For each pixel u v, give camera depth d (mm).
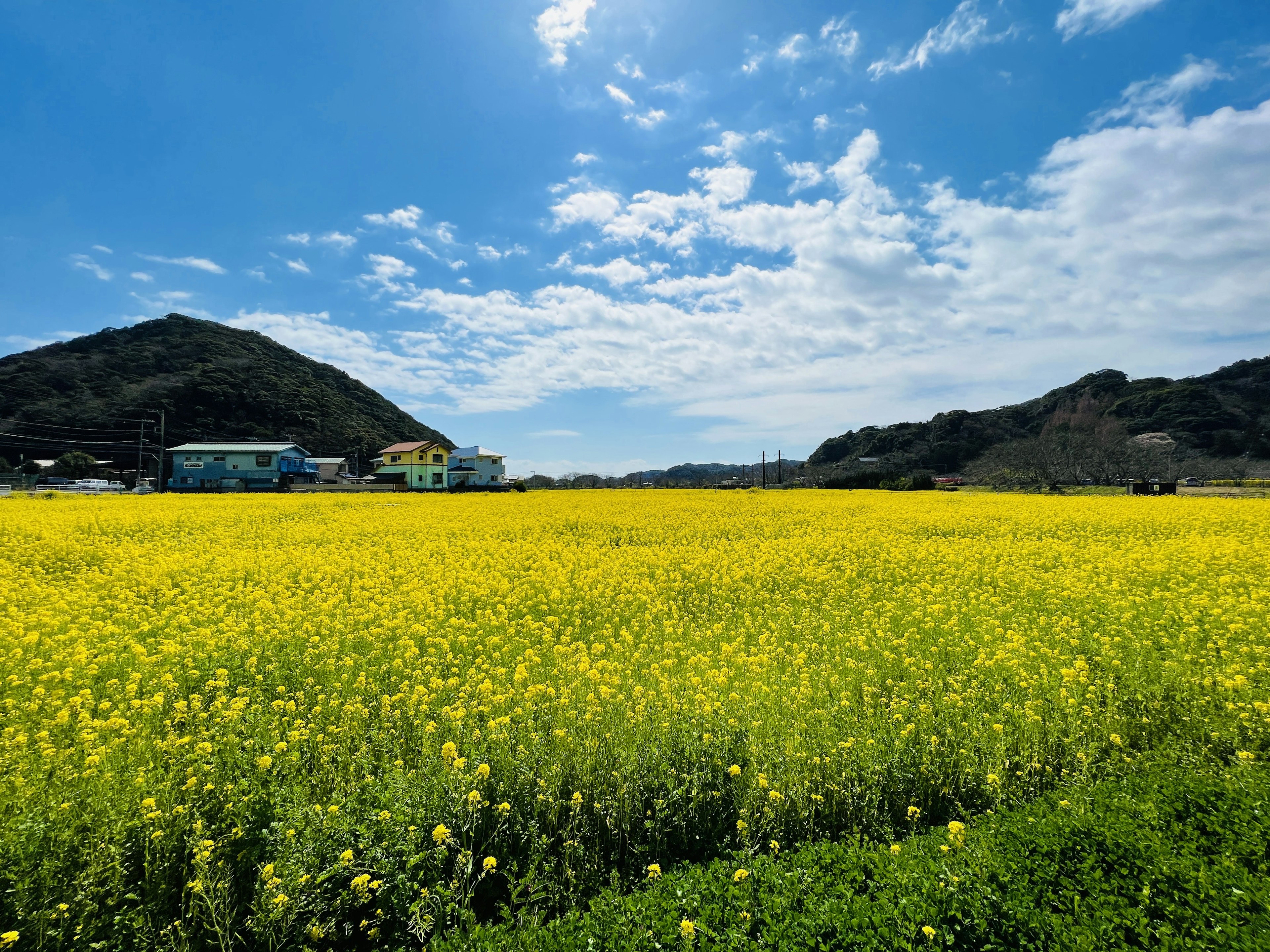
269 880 3230
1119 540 18656
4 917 2973
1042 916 3088
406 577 13859
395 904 3316
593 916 3297
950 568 14258
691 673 7348
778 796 4285
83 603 10469
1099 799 4258
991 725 5375
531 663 7945
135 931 3143
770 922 3072
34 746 5059
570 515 27203
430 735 5254
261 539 19562
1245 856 3537
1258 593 10266
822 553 16734
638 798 4289
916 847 3916
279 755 4734
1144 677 6449
